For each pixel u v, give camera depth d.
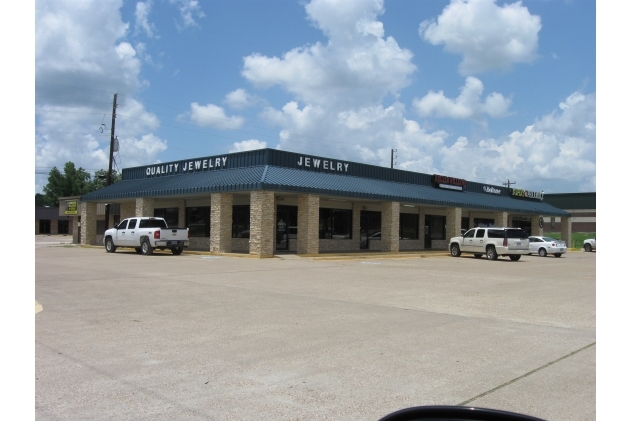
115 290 14.44
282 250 31.94
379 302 12.88
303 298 13.35
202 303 12.33
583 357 7.73
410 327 9.82
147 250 29.61
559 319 10.80
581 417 5.36
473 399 5.89
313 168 32.00
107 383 6.32
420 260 29.94
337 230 34.78
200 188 30.06
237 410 5.51
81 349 7.89
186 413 5.41
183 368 6.98
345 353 7.83
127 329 9.34
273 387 6.26
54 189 91.44
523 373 6.90
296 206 32.91
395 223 34.34
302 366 7.13
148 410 5.47
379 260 29.05
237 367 7.05
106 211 40.81
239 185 27.92
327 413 5.45
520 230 32.53
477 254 35.50
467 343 8.58
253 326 9.71
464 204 39.81
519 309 12.05
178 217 36.44
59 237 72.75
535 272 22.44
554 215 52.34
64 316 10.55
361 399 5.87
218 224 29.36
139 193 34.47
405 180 39.31
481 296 14.23
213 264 23.28
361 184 33.22
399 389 6.22
